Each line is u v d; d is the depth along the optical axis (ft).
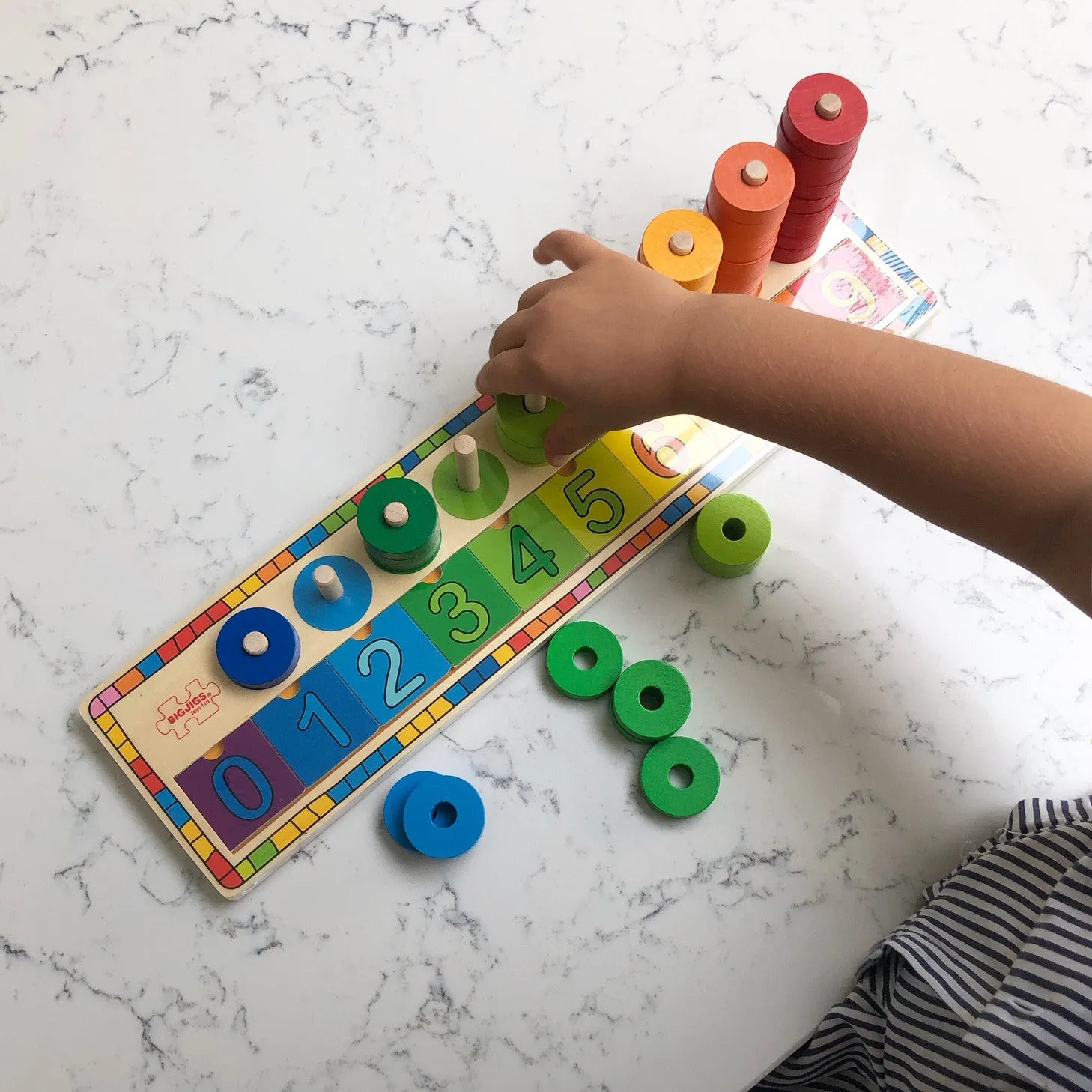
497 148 2.82
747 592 2.51
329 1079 2.20
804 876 2.33
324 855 2.31
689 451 2.57
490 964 2.26
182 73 2.85
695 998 2.26
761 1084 2.72
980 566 2.53
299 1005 2.24
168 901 2.28
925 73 2.92
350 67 2.87
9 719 2.38
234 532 2.51
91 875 2.30
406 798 2.33
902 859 2.35
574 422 2.38
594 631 2.43
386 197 2.77
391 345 2.66
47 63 2.85
